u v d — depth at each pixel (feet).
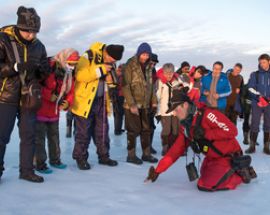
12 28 12.17
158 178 13.91
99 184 12.80
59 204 10.59
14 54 11.94
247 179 12.97
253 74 21.75
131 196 11.52
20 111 12.84
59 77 14.37
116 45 14.62
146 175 14.43
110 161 16.25
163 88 19.38
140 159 17.11
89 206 10.50
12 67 11.84
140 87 16.98
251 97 21.57
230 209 10.53
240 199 11.46
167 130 19.47
